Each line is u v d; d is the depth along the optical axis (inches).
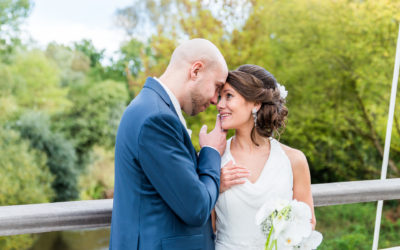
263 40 362.3
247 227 62.8
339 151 400.8
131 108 51.6
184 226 51.8
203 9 343.9
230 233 63.7
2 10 371.9
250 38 349.7
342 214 353.1
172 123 49.8
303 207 44.9
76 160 385.4
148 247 49.9
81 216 56.1
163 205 50.6
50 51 393.7
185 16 345.7
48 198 364.5
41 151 370.9
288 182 64.4
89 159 390.6
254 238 62.4
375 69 382.6
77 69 398.6
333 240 342.0
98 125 394.9
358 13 371.9
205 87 56.2
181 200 48.6
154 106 50.3
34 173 356.5
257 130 64.8
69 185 380.2
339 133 396.8
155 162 48.3
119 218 52.2
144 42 395.5
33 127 367.2
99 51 407.2
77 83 396.2
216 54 56.8
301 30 375.2
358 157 403.5
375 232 90.0
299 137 389.1
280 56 378.0
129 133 50.0
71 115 390.6
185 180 48.6
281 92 65.6
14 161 351.6
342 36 378.3
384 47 379.2
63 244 298.5
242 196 62.7
